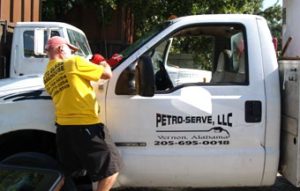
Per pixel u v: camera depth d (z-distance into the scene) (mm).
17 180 2818
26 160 4617
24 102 4723
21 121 4684
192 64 5992
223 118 4727
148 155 4699
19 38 10414
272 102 4746
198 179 4809
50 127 4707
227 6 20719
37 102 4727
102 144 4402
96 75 4406
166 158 4711
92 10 19281
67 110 4371
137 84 4477
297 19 5070
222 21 4824
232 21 4824
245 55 4797
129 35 20250
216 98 4727
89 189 5027
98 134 4406
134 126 4711
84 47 11133
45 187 2734
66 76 4367
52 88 4449
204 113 4707
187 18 4840
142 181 4805
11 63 10469
